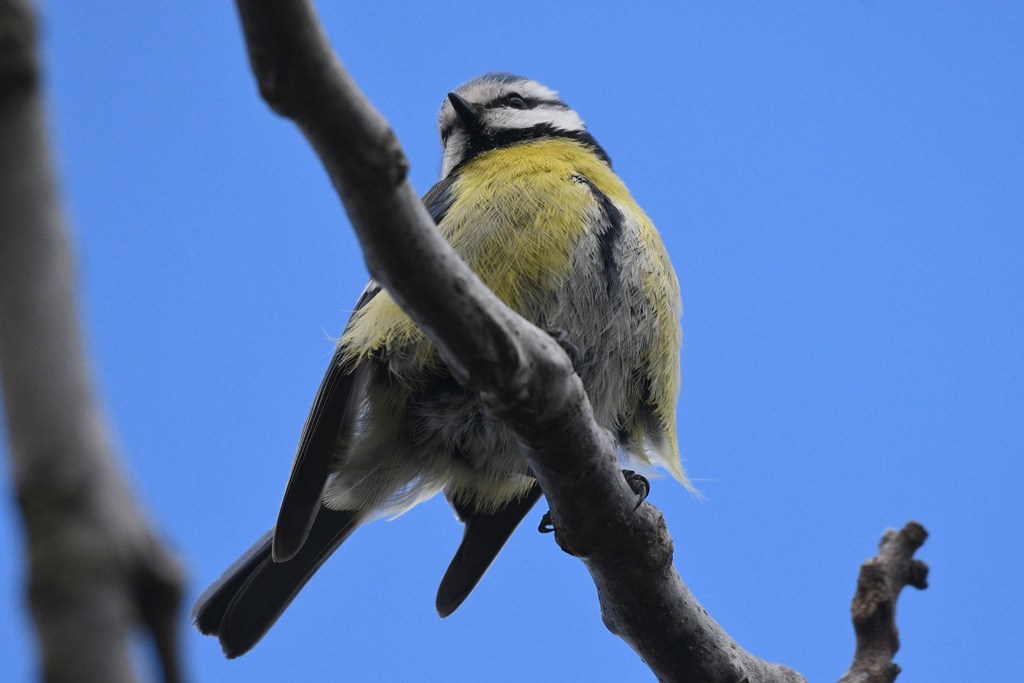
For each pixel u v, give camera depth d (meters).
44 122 1.98
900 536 6.85
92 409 1.88
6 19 1.95
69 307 1.93
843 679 6.46
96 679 1.75
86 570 1.78
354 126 3.91
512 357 5.31
